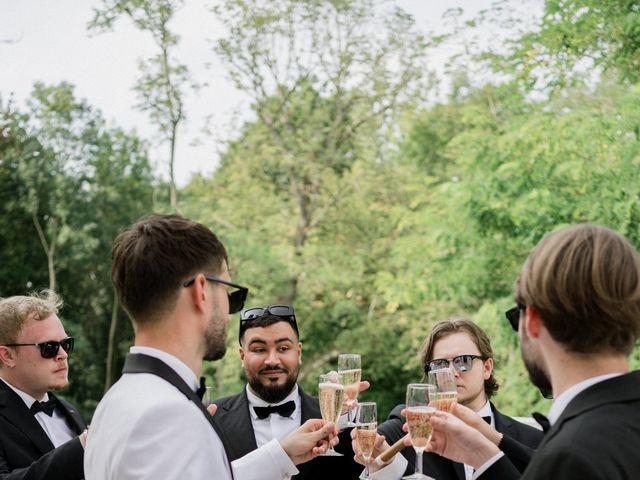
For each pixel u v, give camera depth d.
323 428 2.47
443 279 11.40
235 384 18.42
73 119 23.50
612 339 1.48
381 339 19.31
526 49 9.52
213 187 20.78
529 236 9.67
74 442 2.73
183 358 1.80
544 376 1.63
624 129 8.52
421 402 2.27
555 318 1.49
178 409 1.66
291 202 20.52
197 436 1.65
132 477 1.58
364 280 19.19
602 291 1.44
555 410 1.51
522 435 3.23
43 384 3.34
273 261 18.50
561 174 9.23
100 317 24.00
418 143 20.69
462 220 10.51
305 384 19.64
